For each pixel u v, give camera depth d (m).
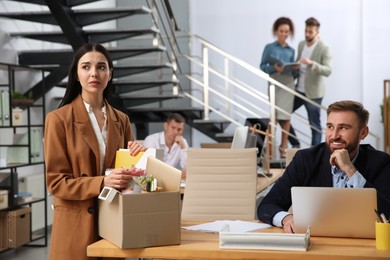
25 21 6.59
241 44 9.33
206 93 7.90
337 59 9.09
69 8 6.11
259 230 2.57
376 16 8.95
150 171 2.43
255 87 9.26
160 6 9.50
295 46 9.11
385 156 2.65
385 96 8.31
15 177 5.48
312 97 8.83
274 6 9.20
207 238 2.38
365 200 2.33
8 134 6.01
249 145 4.79
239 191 3.84
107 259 2.49
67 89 2.62
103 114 2.67
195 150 3.95
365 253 2.12
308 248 2.19
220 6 9.38
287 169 2.82
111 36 6.61
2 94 5.22
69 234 2.45
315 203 2.38
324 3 9.07
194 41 9.52
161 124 9.54
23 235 5.49
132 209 2.17
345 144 2.58
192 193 3.90
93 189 2.37
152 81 7.28
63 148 2.50
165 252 2.18
